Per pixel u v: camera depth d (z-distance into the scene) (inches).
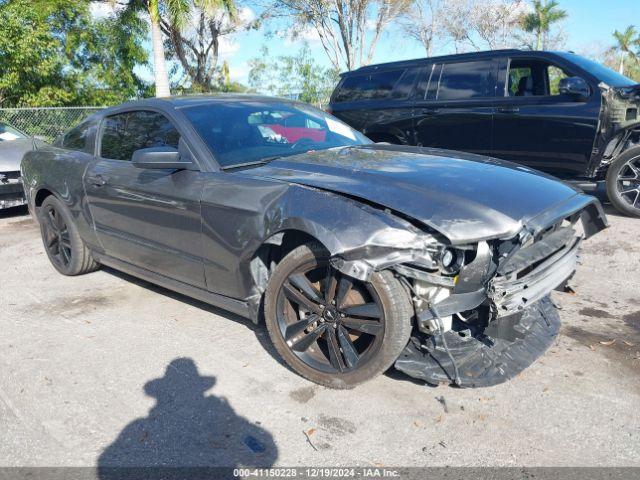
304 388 119.9
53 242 203.8
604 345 134.3
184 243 141.9
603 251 206.4
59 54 845.2
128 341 146.6
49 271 211.0
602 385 116.6
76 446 103.7
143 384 124.6
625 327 144.0
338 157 138.1
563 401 111.2
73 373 130.8
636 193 245.9
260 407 113.6
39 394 122.1
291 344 120.6
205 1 768.3
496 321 108.0
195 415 112.0
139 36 935.7
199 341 144.8
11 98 767.1
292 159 137.0
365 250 101.9
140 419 111.4
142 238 156.9
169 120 151.6
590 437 100.1
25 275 207.3
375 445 100.3
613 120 238.7
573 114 246.8
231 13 885.8
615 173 247.4
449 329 111.0
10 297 183.9
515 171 130.7
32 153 210.4
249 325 153.3
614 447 97.2
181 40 997.2
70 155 189.3
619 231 229.1
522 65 270.8
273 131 155.2
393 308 105.0
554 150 256.8
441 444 99.8
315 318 116.7
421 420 106.8
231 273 131.0
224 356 135.9
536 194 116.6
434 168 126.5
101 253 183.3
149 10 757.9
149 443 103.7
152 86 1016.9
